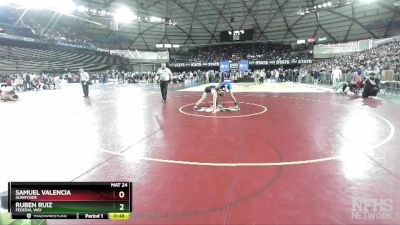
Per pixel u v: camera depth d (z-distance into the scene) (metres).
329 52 45.25
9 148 6.01
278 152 5.48
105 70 46.69
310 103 13.25
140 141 6.47
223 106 12.36
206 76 38.91
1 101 15.74
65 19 44.16
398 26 39.56
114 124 8.52
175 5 45.19
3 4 33.44
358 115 9.57
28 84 25.48
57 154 5.57
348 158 5.07
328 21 45.81
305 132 7.16
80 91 23.83
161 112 10.77
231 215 3.22
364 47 40.38
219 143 6.19
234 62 43.06
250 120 8.90
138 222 3.12
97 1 40.47
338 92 19.16
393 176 4.23
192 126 8.06
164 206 3.44
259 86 29.34
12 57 33.44
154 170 4.62
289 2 43.53
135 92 21.64
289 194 3.70
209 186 3.97
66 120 9.32
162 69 14.37
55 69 38.44
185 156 5.32
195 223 3.08
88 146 6.12
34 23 40.12
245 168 4.64
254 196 3.66
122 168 4.73
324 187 3.89
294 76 39.66
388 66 22.75
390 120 8.59
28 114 10.77
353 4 41.00
